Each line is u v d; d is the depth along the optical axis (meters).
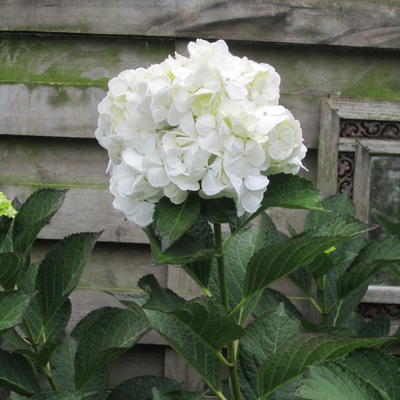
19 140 1.36
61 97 1.34
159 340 1.36
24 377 1.07
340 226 0.89
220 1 1.32
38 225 1.02
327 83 1.34
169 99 0.80
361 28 1.32
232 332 0.88
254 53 1.34
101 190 1.35
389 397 0.82
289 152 0.82
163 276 1.36
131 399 1.15
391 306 1.36
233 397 1.02
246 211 0.86
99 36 1.35
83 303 1.36
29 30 1.33
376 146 1.33
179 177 0.80
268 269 0.88
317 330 1.14
